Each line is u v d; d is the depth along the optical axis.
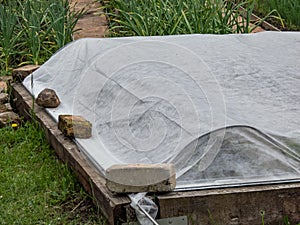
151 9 6.57
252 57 4.15
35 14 6.29
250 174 3.34
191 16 6.22
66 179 3.79
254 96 3.74
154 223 3.04
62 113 4.41
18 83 5.15
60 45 6.20
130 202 3.16
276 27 7.61
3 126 4.75
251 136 3.37
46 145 4.30
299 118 3.55
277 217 3.26
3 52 6.13
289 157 3.38
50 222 3.45
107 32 6.93
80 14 6.60
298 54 4.21
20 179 3.89
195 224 3.19
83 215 3.52
